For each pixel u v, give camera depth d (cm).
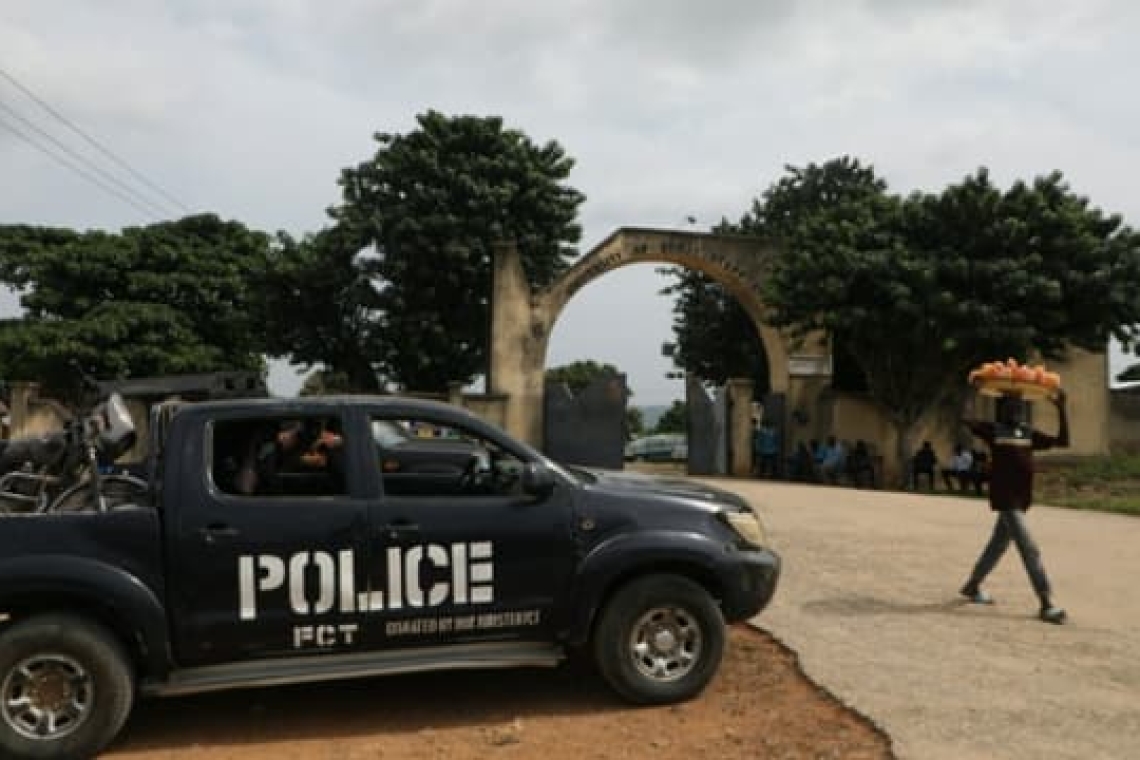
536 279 2638
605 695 532
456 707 516
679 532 515
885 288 1853
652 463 3378
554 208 2614
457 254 2462
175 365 2681
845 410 2172
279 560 467
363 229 2578
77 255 2809
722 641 517
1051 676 545
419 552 484
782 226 3059
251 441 501
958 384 2112
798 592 764
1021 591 772
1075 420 2302
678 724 483
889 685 528
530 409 2116
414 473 553
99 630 445
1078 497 1723
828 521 1166
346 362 2845
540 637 503
